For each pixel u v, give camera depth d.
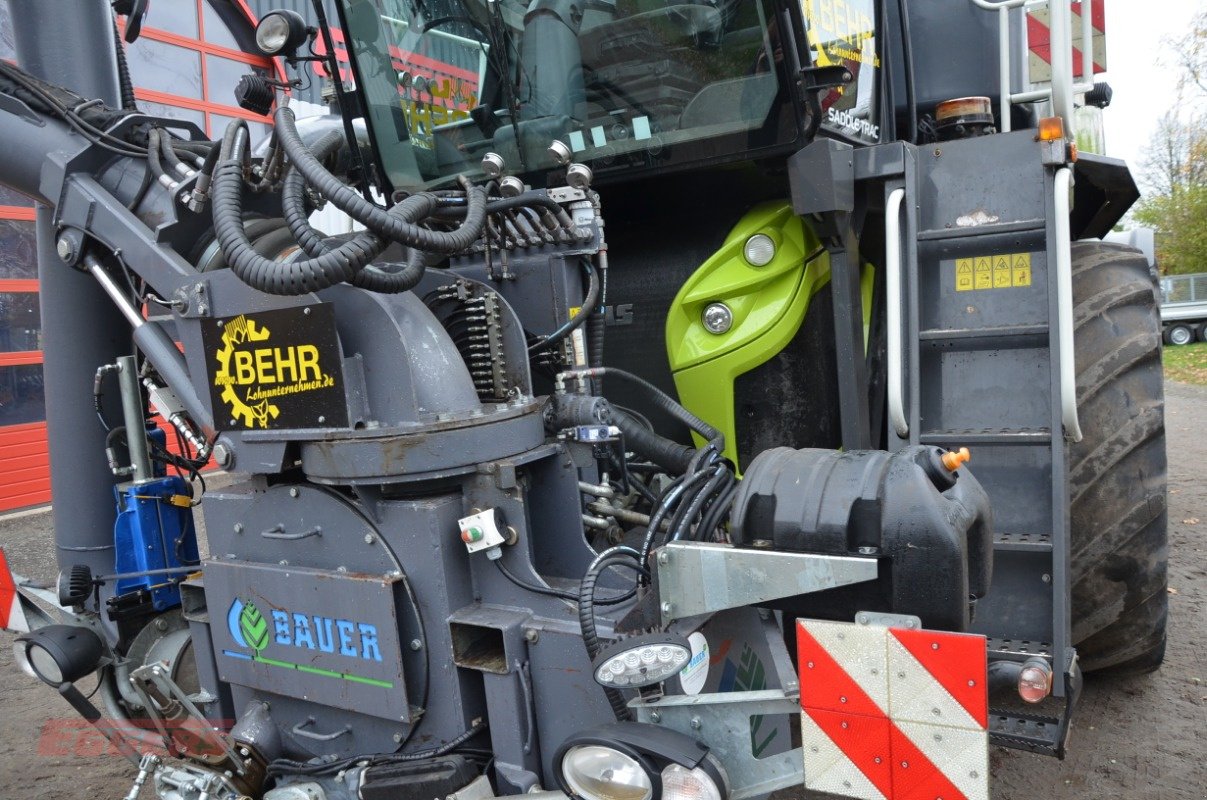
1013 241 2.19
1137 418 2.59
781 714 1.78
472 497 1.93
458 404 1.94
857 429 2.47
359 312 1.93
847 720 1.52
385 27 2.97
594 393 2.41
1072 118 2.31
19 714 3.53
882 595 1.53
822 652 1.53
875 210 2.75
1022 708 2.02
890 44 3.38
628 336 2.82
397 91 3.03
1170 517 5.50
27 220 7.76
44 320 2.77
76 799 2.85
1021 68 3.75
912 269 2.26
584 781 1.64
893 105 3.12
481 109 2.89
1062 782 2.65
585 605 1.74
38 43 2.67
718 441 2.23
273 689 2.09
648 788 1.56
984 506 1.66
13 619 2.83
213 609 2.18
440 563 1.87
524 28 2.76
